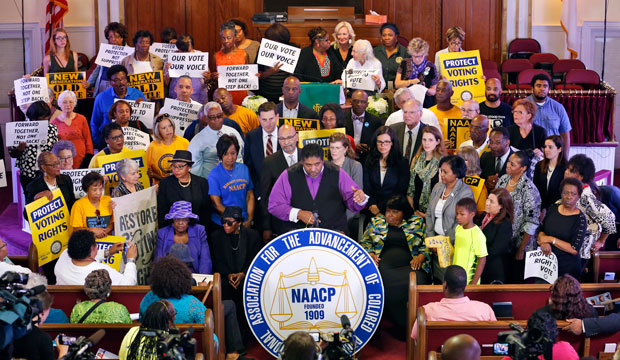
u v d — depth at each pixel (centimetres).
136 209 744
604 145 1130
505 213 714
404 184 805
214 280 612
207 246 736
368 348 706
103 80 1047
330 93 956
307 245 638
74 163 954
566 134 941
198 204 776
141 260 748
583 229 703
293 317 639
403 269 729
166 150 859
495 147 811
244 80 990
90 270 645
